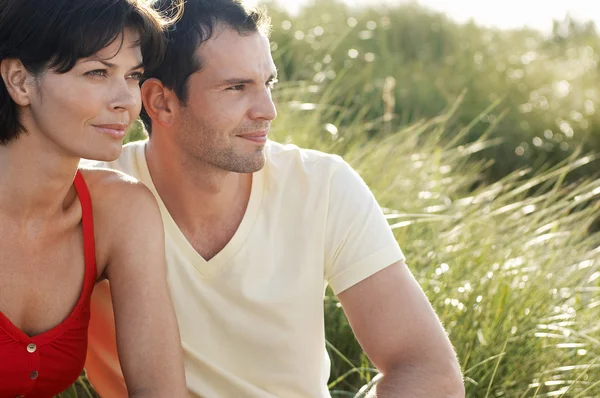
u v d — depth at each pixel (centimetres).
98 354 240
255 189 231
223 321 230
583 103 812
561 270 375
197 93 218
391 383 215
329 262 232
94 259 209
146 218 215
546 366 328
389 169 449
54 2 178
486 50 925
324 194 231
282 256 231
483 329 333
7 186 194
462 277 360
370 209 232
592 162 702
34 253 200
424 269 362
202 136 220
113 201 214
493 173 698
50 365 204
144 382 210
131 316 212
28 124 188
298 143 443
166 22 207
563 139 742
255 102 218
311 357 235
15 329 196
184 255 228
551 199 427
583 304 368
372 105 672
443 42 911
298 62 632
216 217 229
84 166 232
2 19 180
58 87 181
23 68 182
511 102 788
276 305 228
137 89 194
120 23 183
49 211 199
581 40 1013
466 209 432
